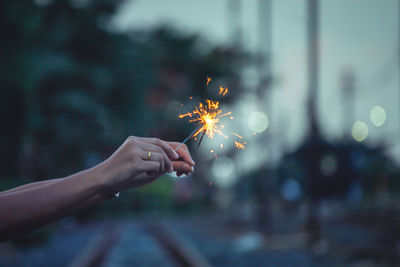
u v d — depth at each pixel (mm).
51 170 20453
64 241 15453
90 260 8914
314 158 13023
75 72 21938
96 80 23562
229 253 10992
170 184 42844
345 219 17500
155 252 11688
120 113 28656
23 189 998
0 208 914
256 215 22156
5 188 13109
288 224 18094
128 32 31219
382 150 21453
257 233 15625
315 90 13125
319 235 12023
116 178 989
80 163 21891
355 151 19844
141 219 32594
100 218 32125
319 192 12742
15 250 11984
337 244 11234
